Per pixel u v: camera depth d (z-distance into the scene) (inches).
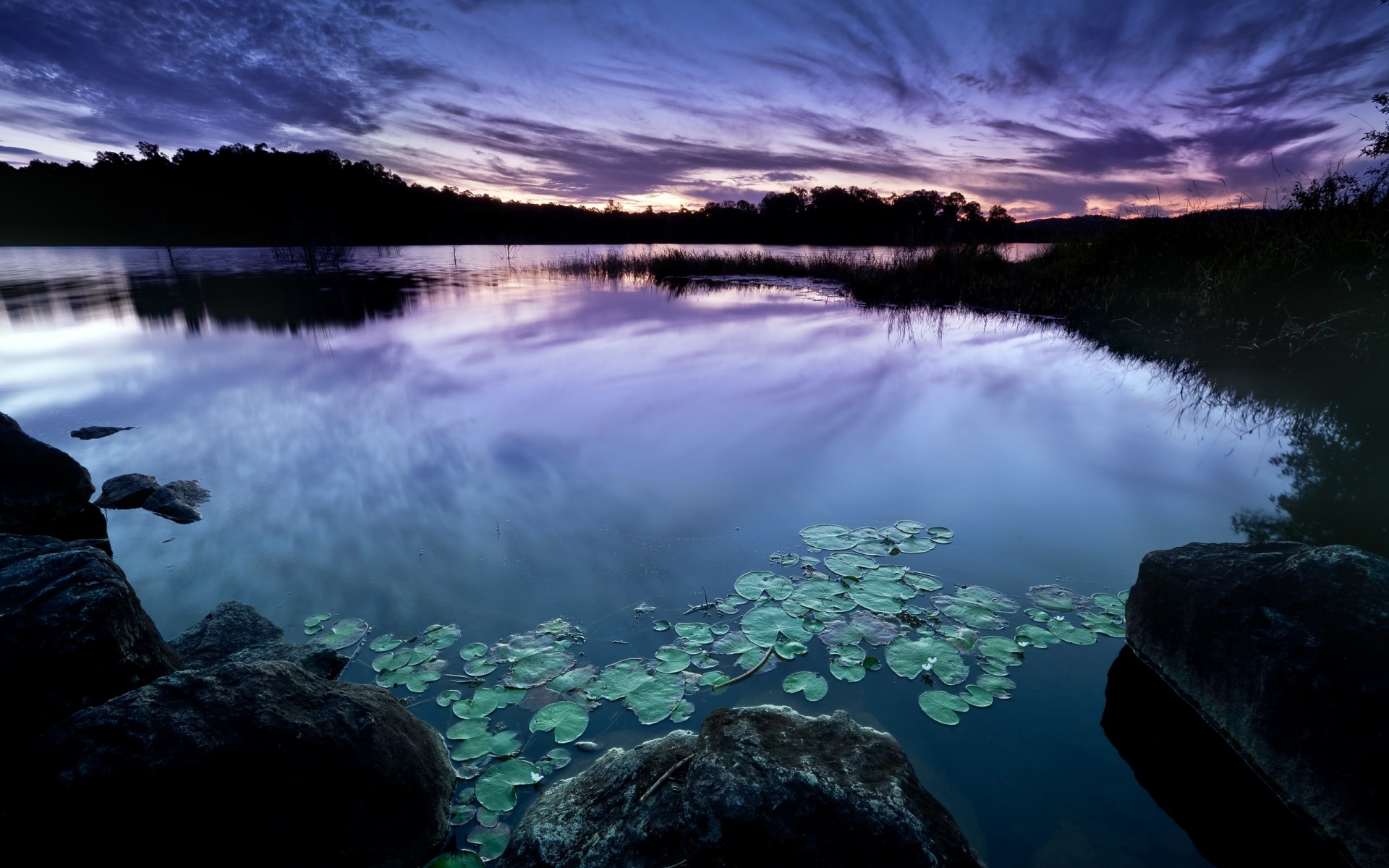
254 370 311.3
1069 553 136.0
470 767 82.0
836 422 221.6
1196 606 92.4
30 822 60.4
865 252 1079.6
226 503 167.3
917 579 125.5
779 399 248.8
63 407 255.9
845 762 68.2
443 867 68.9
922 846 59.3
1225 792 78.2
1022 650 104.1
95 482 185.2
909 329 405.7
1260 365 257.9
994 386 264.2
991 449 195.0
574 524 151.1
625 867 62.4
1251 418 213.9
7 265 1218.6
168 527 155.2
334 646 107.9
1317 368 242.7
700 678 97.7
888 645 105.2
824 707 91.5
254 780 66.1
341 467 188.2
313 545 144.3
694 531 147.3
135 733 65.5
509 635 110.7
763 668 100.3
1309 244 267.9
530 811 73.1
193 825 63.1
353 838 68.1
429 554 139.4
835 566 130.9
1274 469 175.0
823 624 111.3
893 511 155.8
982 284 550.0
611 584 126.3
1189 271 349.4
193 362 331.9
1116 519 149.8
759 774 63.8
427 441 207.8
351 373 301.6
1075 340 350.0
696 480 174.9
